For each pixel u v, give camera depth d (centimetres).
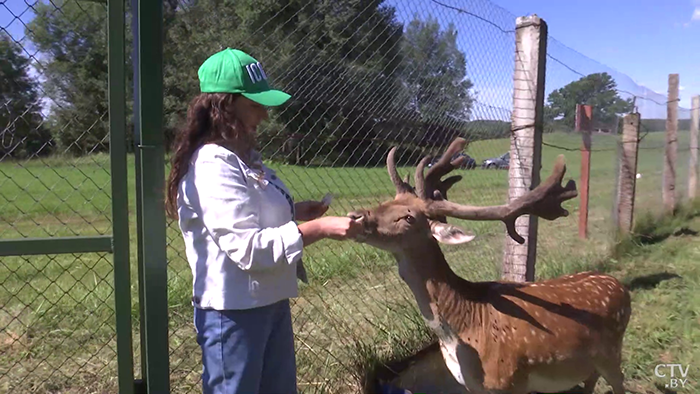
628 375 397
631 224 759
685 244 777
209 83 207
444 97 462
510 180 491
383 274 544
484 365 307
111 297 477
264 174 213
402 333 400
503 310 313
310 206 272
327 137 386
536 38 468
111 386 353
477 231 652
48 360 382
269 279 210
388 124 429
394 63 413
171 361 382
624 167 766
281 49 341
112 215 223
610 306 337
